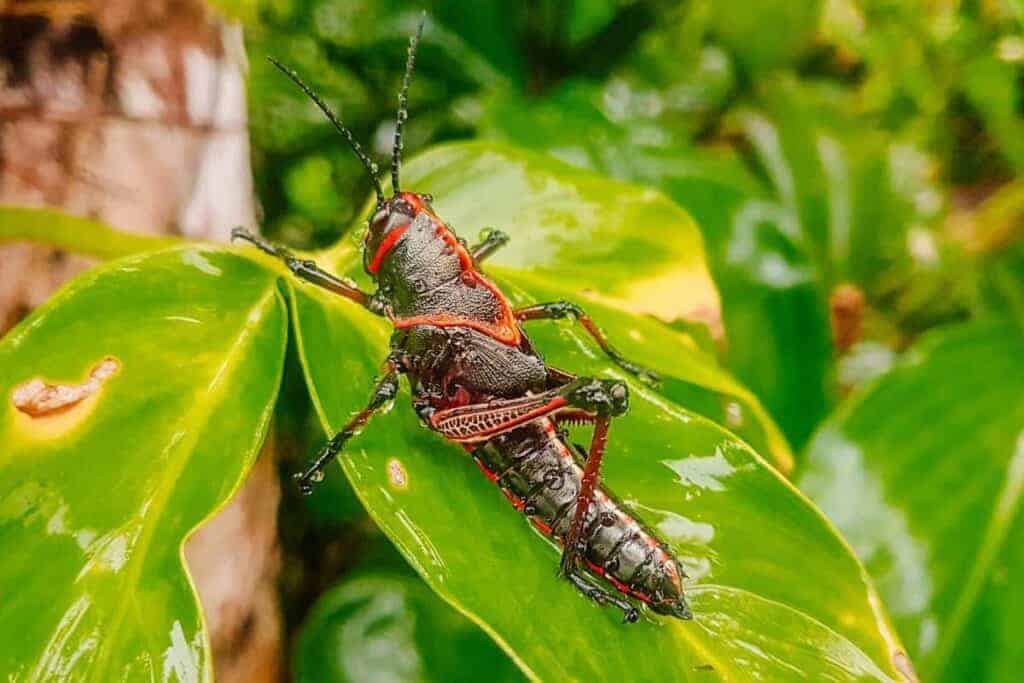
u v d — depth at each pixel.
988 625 0.35
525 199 0.34
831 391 0.39
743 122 0.51
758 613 0.31
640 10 0.48
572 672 0.30
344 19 0.45
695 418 0.32
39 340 0.30
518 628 0.30
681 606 0.31
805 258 0.40
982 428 0.36
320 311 0.32
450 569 0.30
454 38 0.48
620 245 0.34
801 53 0.53
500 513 0.31
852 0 0.53
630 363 0.33
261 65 0.44
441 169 0.34
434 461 0.32
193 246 0.31
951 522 0.36
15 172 0.32
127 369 0.30
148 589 0.29
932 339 0.37
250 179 0.35
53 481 0.30
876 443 0.36
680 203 0.40
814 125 0.51
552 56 0.49
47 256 0.32
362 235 0.33
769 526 0.31
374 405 0.31
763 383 0.39
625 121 0.43
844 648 0.31
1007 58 0.49
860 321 0.49
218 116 0.33
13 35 0.32
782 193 0.49
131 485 0.30
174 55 0.33
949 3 0.51
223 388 0.30
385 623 0.36
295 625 0.38
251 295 0.31
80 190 0.32
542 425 0.32
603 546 0.31
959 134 0.55
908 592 0.35
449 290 0.32
